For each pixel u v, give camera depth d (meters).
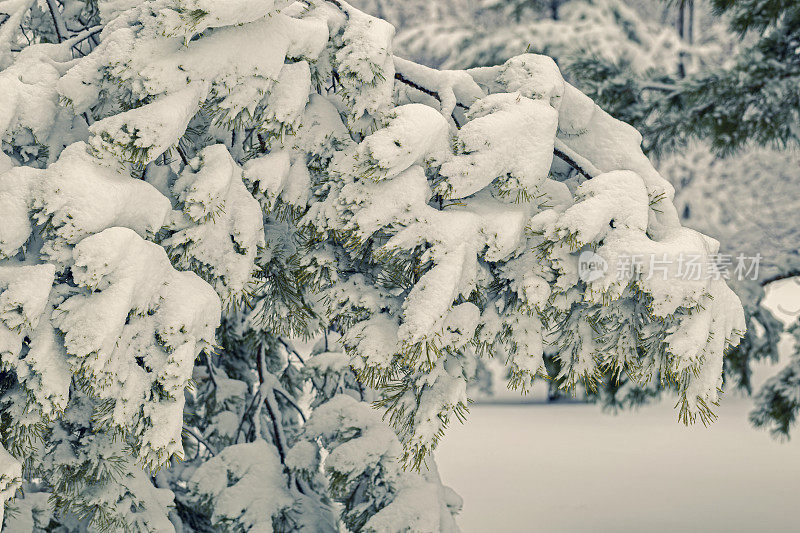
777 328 6.97
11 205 1.82
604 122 2.28
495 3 12.96
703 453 10.68
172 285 1.94
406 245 1.97
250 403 4.23
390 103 2.18
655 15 15.53
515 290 2.03
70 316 1.75
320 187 2.18
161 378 1.83
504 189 2.02
